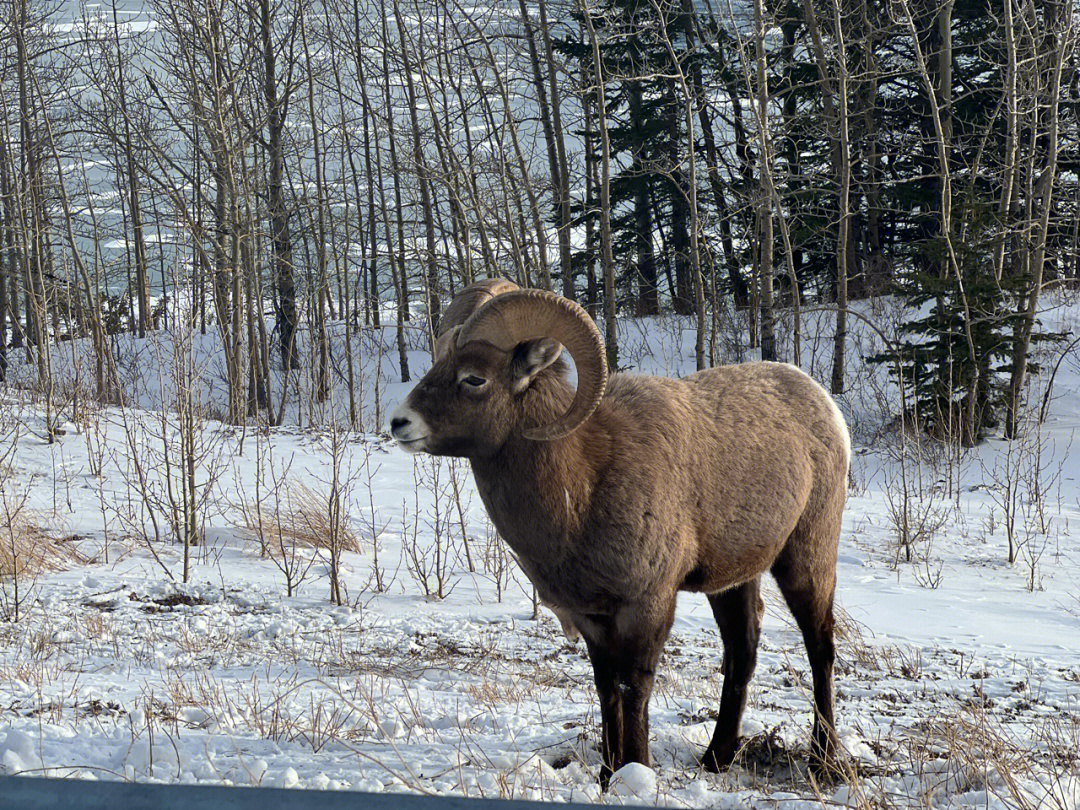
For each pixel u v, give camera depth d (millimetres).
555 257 44156
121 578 12398
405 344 41406
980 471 22484
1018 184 33344
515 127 29062
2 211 43000
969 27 37188
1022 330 24703
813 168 37500
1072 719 7320
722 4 40250
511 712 7152
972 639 11008
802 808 5094
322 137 40500
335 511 12062
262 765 5230
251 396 34438
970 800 5191
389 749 6008
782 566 6668
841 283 29219
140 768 5344
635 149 37094
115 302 48188
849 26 33719
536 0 31125
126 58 40375
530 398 5590
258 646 9695
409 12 35188
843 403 28609
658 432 5820
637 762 5523
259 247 35906
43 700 6965
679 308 42219
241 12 33812
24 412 21734
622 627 5738
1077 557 15320
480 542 15016
